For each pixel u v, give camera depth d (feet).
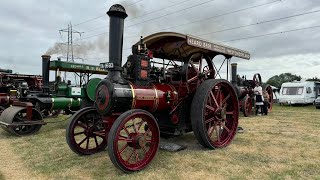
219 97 20.06
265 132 24.82
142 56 16.67
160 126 19.67
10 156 17.67
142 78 16.62
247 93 39.55
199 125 17.69
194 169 14.55
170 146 18.31
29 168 15.11
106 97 15.19
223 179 13.16
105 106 15.19
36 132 25.63
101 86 15.71
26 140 22.61
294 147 19.11
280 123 30.86
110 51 15.72
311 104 67.26
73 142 16.99
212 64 21.97
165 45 19.85
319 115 39.75
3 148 19.94
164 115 19.43
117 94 14.90
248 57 24.97
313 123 30.86
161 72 18.71
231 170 14.37
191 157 16.67
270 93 46.26
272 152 17.81
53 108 29.68
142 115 14.78
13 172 14.49
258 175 13.65
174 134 18.70
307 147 19.08
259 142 20.65
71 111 31.42
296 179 13.15
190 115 18.49
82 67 33.19
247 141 20.98
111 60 15.65
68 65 31.96
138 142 14.43
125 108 15.69
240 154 17.35
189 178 13.29
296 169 14.51
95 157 17.03
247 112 38.65
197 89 18.44
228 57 23.24
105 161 16.15
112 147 13.34
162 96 17.37
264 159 16.26
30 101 28.07
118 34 15.71
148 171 14.28
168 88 18.24
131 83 16.19
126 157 16.72
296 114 41.42
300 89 63.26
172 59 22.71
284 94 65.16
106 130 16.38
